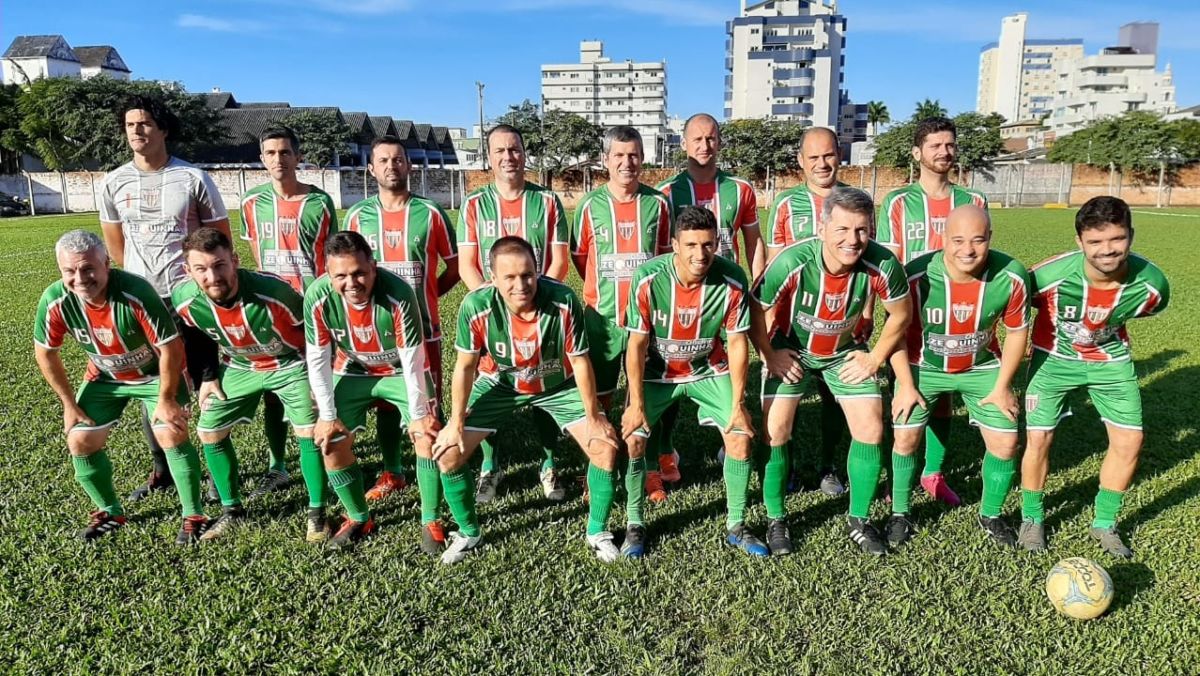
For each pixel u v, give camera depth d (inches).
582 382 153.3
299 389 164.1
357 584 145.9
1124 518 169.3
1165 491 180.7
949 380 164.7
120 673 120.7
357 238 147.3
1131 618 133.1
